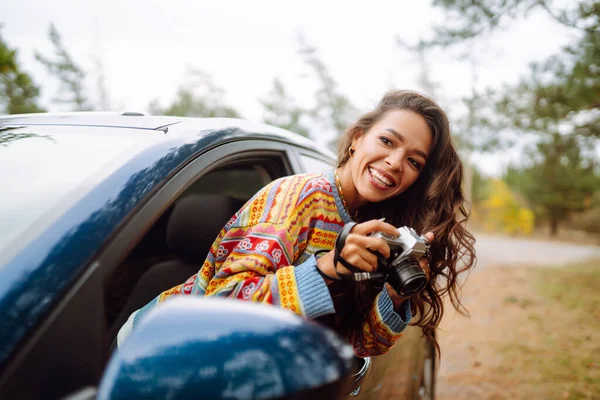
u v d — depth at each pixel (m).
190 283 1.14
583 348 4.57
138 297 1.69
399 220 1.35
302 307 0.87
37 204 0.88
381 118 1.17
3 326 0.65
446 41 7.59
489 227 33.25
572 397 3.50
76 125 1.26
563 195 33.53
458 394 3.60
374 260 0.90
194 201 1.69
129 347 0.58
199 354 0.57
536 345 4.71
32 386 0.64
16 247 0.76
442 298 1.37
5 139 1.19
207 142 1.18
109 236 0.80
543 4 6.50
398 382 1.94
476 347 4.70
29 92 21.58
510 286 8.07
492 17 7.06
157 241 2.12
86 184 0.90
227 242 1.07
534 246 19.75
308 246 1.08
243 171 2.30
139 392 0.56
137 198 0.89
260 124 1.66
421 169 1.17
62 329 0.69
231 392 0.55
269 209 1.05
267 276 0.92
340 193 1.15
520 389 3.67
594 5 6.17
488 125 8.52
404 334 2.07
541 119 7.89
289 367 0.56
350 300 1.19
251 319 0.60
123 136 1.15
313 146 2.11
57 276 0.72
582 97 7.21
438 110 1.16
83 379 0.70
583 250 18.17
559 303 6.57
